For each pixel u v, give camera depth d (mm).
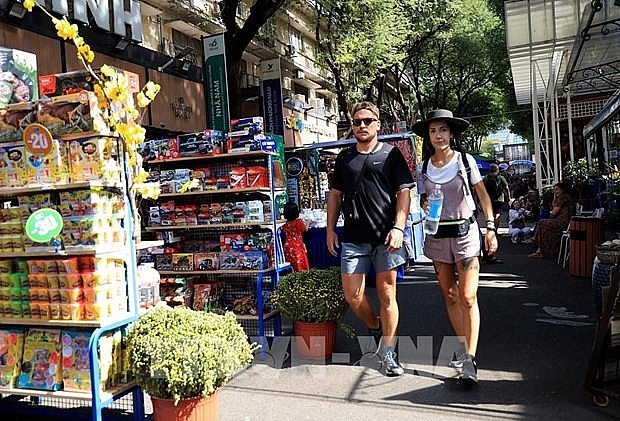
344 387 4605
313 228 8953
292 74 24484
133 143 3848
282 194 6727
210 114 13398
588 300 7285
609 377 4008
